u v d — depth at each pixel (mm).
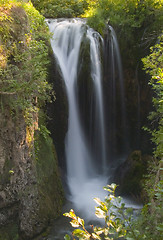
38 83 3807
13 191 3895
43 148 5117
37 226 4383
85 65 7441
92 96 7789
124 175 6738
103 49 7938
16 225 3949
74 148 7520
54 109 6324
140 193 6117
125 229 1641
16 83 3455
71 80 7309
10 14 3977
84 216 5336
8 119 3721
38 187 4586
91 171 8000
